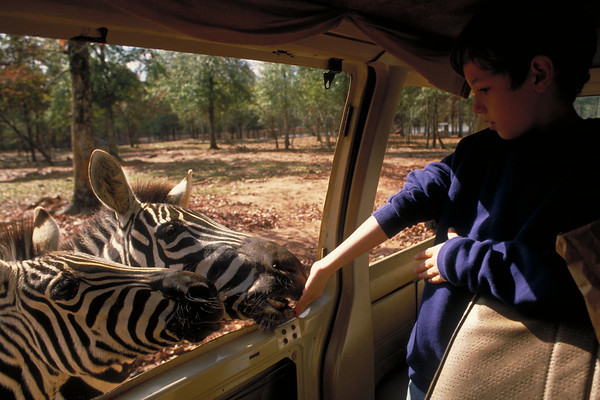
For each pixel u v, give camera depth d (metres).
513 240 0.84
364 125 1.52
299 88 14.22
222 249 1.46
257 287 1.35
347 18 1.00
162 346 1.23
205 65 16.33
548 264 0.72
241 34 0.82
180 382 1.04
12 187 9.88
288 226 5.52
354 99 1.52
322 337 1.51
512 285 0.74
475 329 0.79
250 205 6.50
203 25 0.76
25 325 1.13
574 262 0.64
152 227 1.48
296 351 1.41
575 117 0.82
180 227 1.51
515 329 0.75
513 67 0.76
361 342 1.60
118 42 0.92
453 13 1.05
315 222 5.75
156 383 1.03
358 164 1.55
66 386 1.30
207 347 1.19
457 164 1.01
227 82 16.98
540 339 0.73
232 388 1.19
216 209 6.15
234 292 1.40
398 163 5.10
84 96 6.87
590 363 0.68
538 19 0.73
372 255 3.41
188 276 1.19
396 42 1.11
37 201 8.15
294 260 1.45
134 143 26.17
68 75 12.12
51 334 1.14
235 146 19.53
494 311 0.79
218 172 10.27
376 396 1.79
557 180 0.77
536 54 0.74
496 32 0.75
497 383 0.75
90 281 1.15
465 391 0.78
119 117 20.92
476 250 0.80
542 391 0.71
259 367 1.26
